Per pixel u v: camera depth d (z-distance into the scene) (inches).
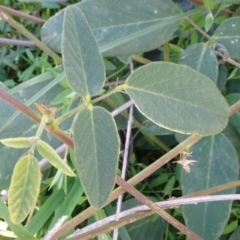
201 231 13.6
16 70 21.3
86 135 7.4
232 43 14.9
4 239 13.8
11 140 7.1
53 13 22.2
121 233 15.1
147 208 12.4
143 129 15.3
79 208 17.0
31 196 7.0
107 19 15.4
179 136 14.6
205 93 7.7
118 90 7.9
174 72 7.7
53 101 14.8
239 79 17.2
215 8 17.2
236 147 15.6
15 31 21.6
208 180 14.1
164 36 15.4
